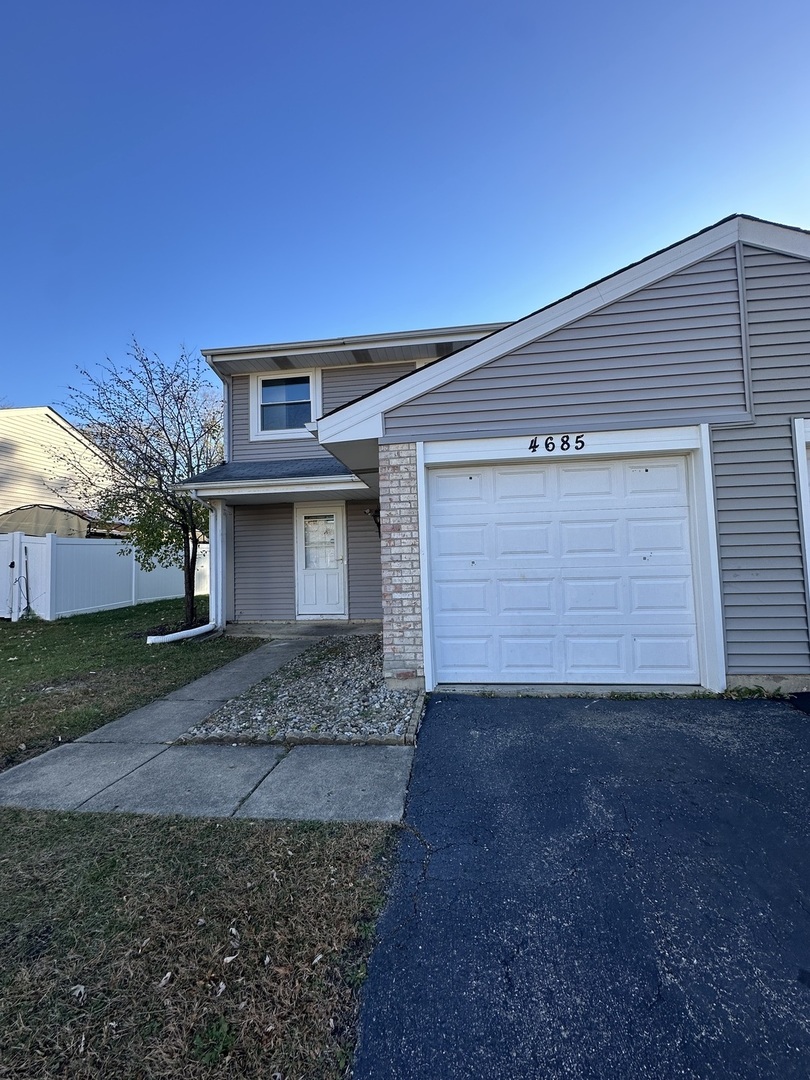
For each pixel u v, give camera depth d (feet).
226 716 15.93
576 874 7.88
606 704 15.42
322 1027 5.36
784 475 16.08
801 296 16.11
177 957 6.32
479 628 17.52
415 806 9.99
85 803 10.46
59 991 5.85
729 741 12.57
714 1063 4.94
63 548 38.96
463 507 17.67
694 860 8.16
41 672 22.29
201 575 53.57
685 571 16.78
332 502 34.27
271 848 8.64
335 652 25.21
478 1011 5.56
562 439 16.83
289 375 34.76
